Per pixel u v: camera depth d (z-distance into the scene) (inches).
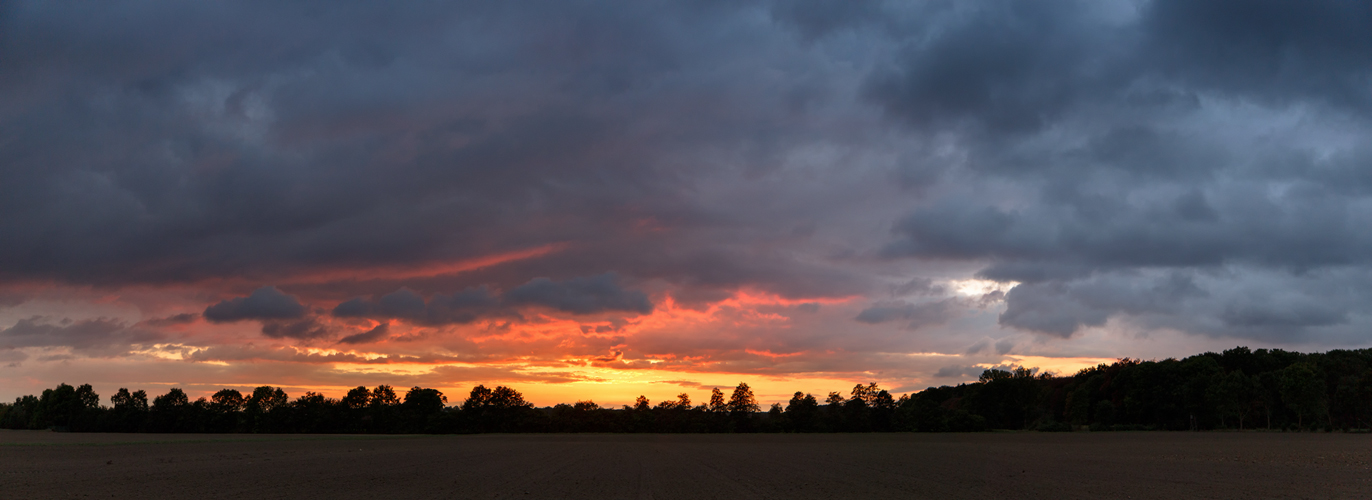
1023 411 7490.2
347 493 1188.5
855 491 1273.4
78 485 1343.5
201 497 1121.4
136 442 4426.7
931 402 7593.5
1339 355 6491.1
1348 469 1776.6
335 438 5728.3
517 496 1149.1
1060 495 1202.6
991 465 2032.5
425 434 7490.2
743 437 6146.7
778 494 1214.3
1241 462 2068.2
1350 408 5812.0
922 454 2768.2
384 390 7839.6
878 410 7618.1
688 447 3710.6
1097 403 7327.8
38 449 3255.4
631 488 1310.3
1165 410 6555.1
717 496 1172.5
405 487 1306.6
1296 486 1348.4
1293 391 5679.1
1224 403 6117.1
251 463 2082.9
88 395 7573.8
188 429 7180.1
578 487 1323.8
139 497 1120.2
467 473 1680.6
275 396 7564.0
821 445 3961.6
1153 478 1546.5
